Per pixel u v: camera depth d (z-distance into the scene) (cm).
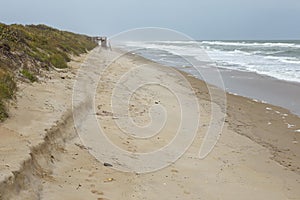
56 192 443
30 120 632
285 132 930
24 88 865
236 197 529
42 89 920
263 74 2059
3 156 452
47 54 1524
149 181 545
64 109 746
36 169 471
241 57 3438
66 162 546
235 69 2347
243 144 815
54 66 1394
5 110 645
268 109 1195
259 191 561
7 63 995
